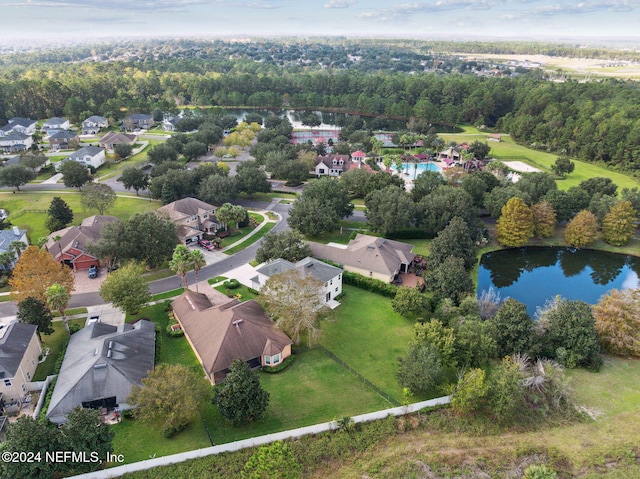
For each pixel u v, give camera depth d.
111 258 83.19
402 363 55.09
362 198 128.38
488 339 57.28
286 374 57.41
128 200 123.50
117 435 47.03
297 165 135.38
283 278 61.41
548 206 103.00
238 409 46.59
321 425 47.38
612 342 62.03
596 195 107.75
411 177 151.50
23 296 65.38
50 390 52.00
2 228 97.38
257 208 119.56
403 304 68.88
